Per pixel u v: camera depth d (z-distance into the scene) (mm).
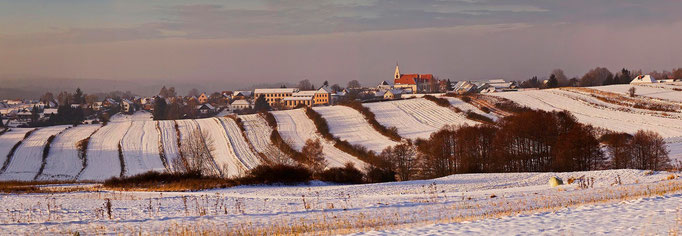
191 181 80438
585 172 72750
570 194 46750
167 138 151125
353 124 155625
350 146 127188
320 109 177750
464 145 104562
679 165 93750
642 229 26375
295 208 48219
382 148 125438
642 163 96375
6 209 49500
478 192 57562
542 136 103750
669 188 44000
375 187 69812
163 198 59812
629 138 113750
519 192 53719
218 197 57969
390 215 39969
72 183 94938
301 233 32938
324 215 40969
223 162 123188
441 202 48188
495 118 157000
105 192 69500
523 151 104438
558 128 107062
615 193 44500
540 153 104188
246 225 38094
